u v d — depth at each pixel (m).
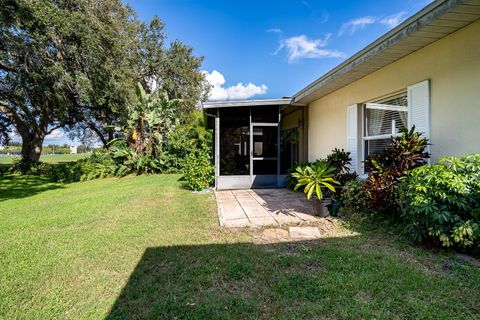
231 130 8.09
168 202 6.13
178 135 13.33
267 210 5.21
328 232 3.83
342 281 2.42
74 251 3.35
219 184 7.89
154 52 19.56
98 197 7.04
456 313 1.96
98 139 20.23
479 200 2.86
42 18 9.05
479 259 2.81
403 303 2.09
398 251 3.07
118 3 15.13
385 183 3.99
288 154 9.84
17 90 11.19
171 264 2.93
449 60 3.61
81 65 11.99
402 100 4.68
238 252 3.17
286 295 2.26
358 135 5.73
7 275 2.76
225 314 2.04
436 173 3.09
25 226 4.52
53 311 2.17
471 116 3.34
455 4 2.74
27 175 13.60
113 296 2.36
